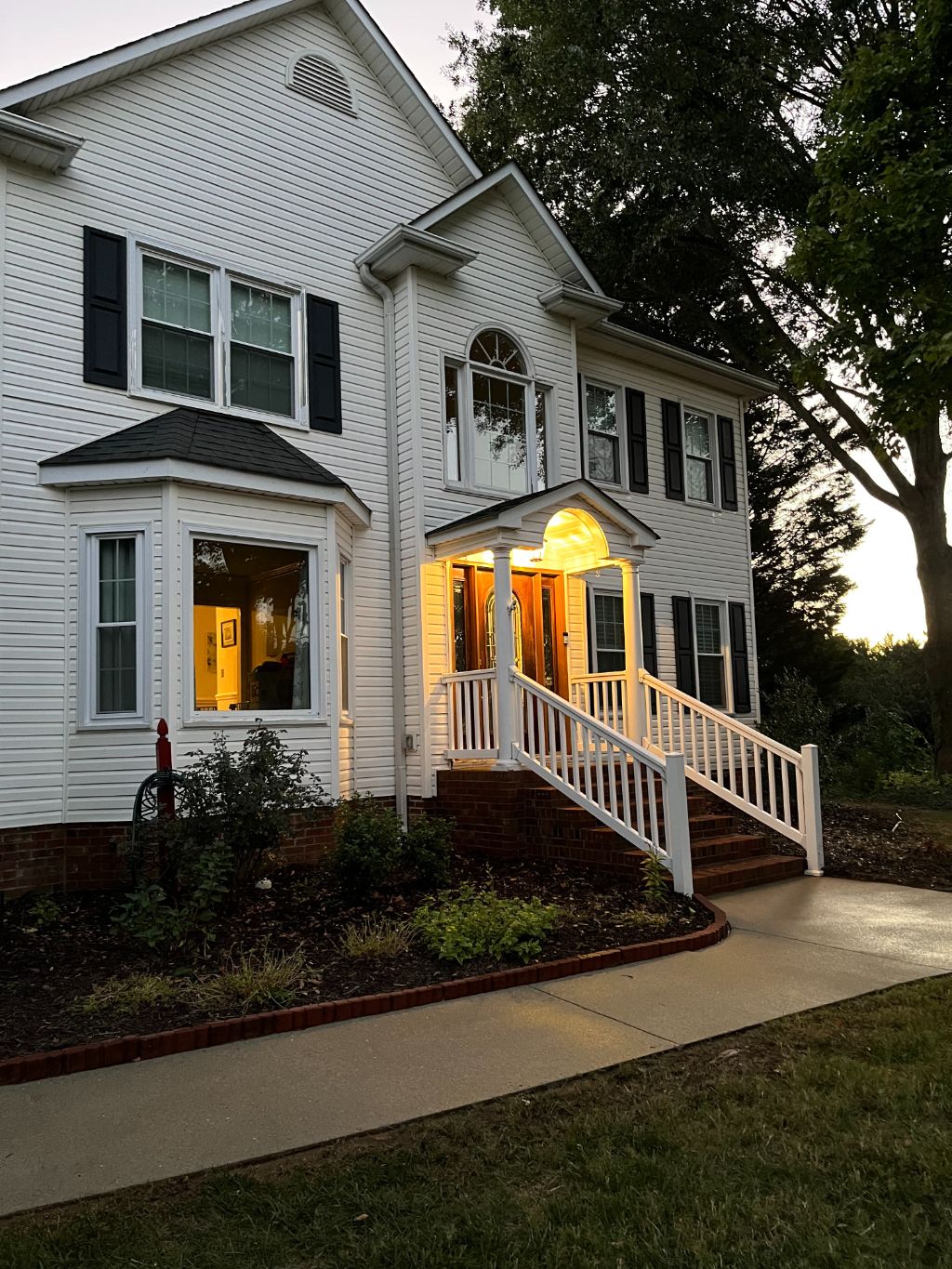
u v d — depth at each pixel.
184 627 8.40
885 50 8.91
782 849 10.36
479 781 9.67
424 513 10.65
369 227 11.27
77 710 8.23
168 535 8.37
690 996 5.37
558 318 12.49
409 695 10.55
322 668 9.32
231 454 8.92
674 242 17.39
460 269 11.39
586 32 16.38
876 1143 3.45
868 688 26.36
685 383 15.30
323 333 10.62
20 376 8.45
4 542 8.17
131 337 9.20
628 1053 4.47
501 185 11.89
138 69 9.48
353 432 10.74
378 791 10.38
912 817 13.41
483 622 11.17
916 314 8.58
